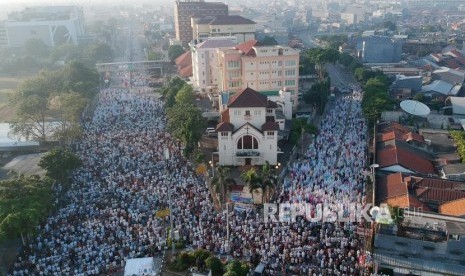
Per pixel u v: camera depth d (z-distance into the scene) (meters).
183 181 84.31
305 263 58.47
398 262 55.84
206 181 85.31
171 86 158.88
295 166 90.56
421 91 161.88
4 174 99.62
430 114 133.62
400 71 197.00
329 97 157.00
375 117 120.62
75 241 63.44
